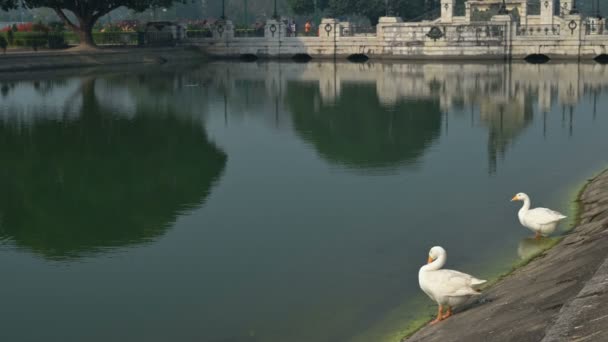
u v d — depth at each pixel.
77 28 73.25
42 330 11.59
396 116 35.19
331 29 83.06
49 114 36.88
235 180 21.81
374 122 33.31
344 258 14.55
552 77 54.84
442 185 20.50
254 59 85.94
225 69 68.94
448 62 75.12
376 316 11.62
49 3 70.31
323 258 14.60
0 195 20.56
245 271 14.01
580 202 17.75
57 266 14.57
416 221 17.00
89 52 70.12
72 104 40.94
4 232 16.95
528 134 29.08
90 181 22.09
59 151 27.09
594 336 7.24
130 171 23.44
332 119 34.50
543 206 17.78
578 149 25.47
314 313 11.92
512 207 17.97
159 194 20.36
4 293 13.14
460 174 21.88
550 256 12.88
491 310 9.92
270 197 19.66
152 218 17.92
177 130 31.69
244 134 30.41
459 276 10.16
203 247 15.55
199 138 29.55
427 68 67.44
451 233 15.96
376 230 16.39
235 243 15.76
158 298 12.80
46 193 20.73
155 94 46.16
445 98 42.56
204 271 14.09
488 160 23.98
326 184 20.98
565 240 14.23
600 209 16.00
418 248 15.04
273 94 46.03
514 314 9.30
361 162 24.08
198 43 87.38
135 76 59.75
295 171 22.86
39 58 63.91
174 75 61.19
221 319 11.86
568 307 8.33
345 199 19.23
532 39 75.00
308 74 61.91
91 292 13.16
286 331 11.30
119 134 30.72
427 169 22.72
